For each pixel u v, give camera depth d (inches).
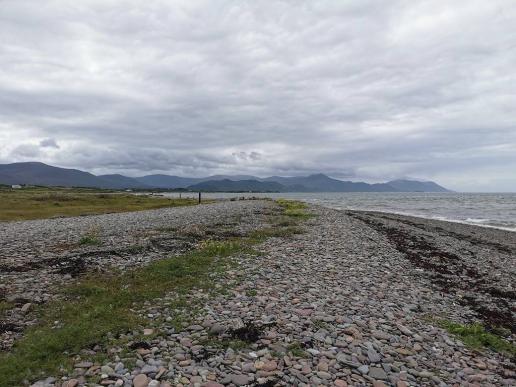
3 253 821.2
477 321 545.3
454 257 1106.1
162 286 574.9
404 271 821.9
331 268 761.6
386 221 2225.6
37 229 1311.5
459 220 2938.0
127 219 1727.4
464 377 368.5
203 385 307.7
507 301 683.4
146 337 394.3
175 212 2208.4
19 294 522.3
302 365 351.9
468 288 751.7
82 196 4158.5
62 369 326.0
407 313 534.0
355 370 353.1
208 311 473.7
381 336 432.8
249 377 323.9
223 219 1690.5
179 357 353.4
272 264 758.5
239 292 560.4
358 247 1064.2
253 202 3742.6
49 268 677.9
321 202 6496.1
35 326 421.1
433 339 451.5
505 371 390.6
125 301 505.0
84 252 831.7
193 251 867.4
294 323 448.1
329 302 542.9
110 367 331.6
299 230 1344.7
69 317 446.6
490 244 1546.5
